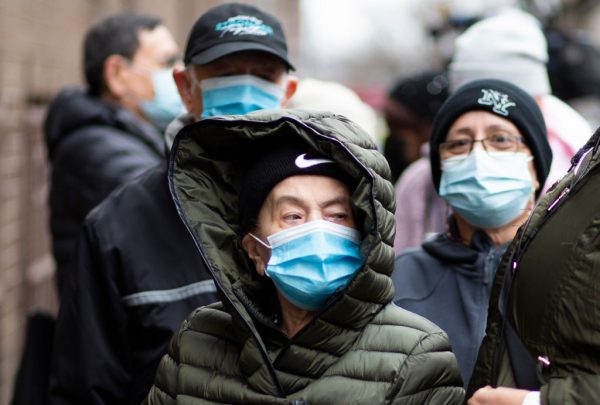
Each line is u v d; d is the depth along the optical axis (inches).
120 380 290.5
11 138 534.9
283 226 214.7
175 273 288.5
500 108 276.2
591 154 192.5
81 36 716.7
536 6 597.3
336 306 206.8
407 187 413.1
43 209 629.0
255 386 210.2
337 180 214.1
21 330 565.3
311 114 220.8
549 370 191.6
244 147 229.1
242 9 298.8
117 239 290.2
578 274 184.4
